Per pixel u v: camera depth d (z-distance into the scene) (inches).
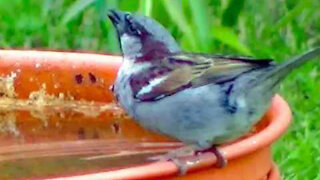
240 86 258.1
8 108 323.0
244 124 262.1
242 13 486.3
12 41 518.9
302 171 395.5
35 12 524.1
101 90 320.2
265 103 260.2
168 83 265.3
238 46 428.5
